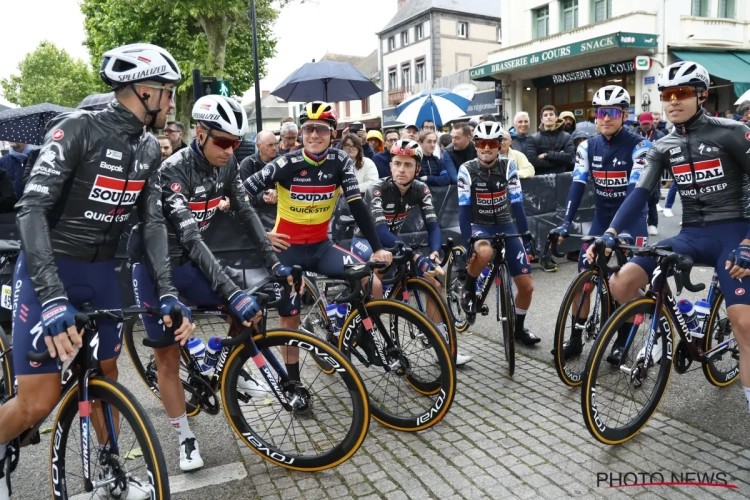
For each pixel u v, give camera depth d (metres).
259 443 2.55
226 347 2.59
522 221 3.80
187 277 2.64
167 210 2.39
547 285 5.69
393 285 3.50
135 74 1.86
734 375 3.19
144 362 3.32
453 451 2.63
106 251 2.07
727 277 2.57
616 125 3.56
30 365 1.87
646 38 14.84
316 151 3.07
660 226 8.55
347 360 2.42
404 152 3.42
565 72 17.48
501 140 3.71
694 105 2.61
